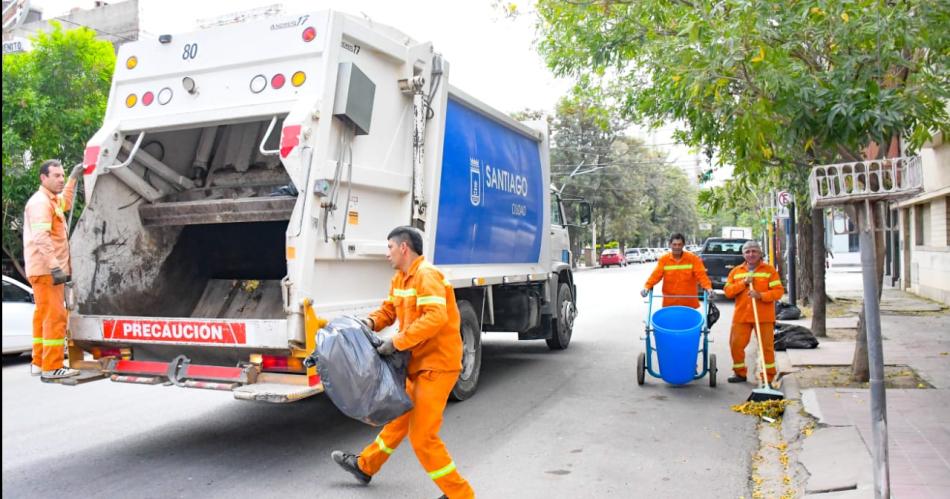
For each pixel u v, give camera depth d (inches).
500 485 208.7
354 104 235.8
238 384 221.6
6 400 323.6
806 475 209.6
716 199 380.5
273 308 266.2
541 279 412.8
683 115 306.5
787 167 328.8
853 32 247.6
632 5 344.2
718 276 848.3
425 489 205.6
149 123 251.8
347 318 184.2
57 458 236.5
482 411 297.1
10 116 522.3
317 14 233.5
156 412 299.6
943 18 240.8
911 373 338.6
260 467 226.4
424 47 281.6
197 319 227.5
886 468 156.4
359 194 247.3
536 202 411.2
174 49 253.1
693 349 323.6
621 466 226.1
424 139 281.7
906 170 151.7
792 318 562.3
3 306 418.9
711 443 250.8
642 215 2306.8
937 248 691.4
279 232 281.9
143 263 264.1
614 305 792.9
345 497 199.3
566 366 404.2
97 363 245.1
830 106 245.0
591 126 1790.1
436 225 287.9
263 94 236.2
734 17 253.9
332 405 311.0
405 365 183.8
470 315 318.3
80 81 557.3
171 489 206.5
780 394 301.7
